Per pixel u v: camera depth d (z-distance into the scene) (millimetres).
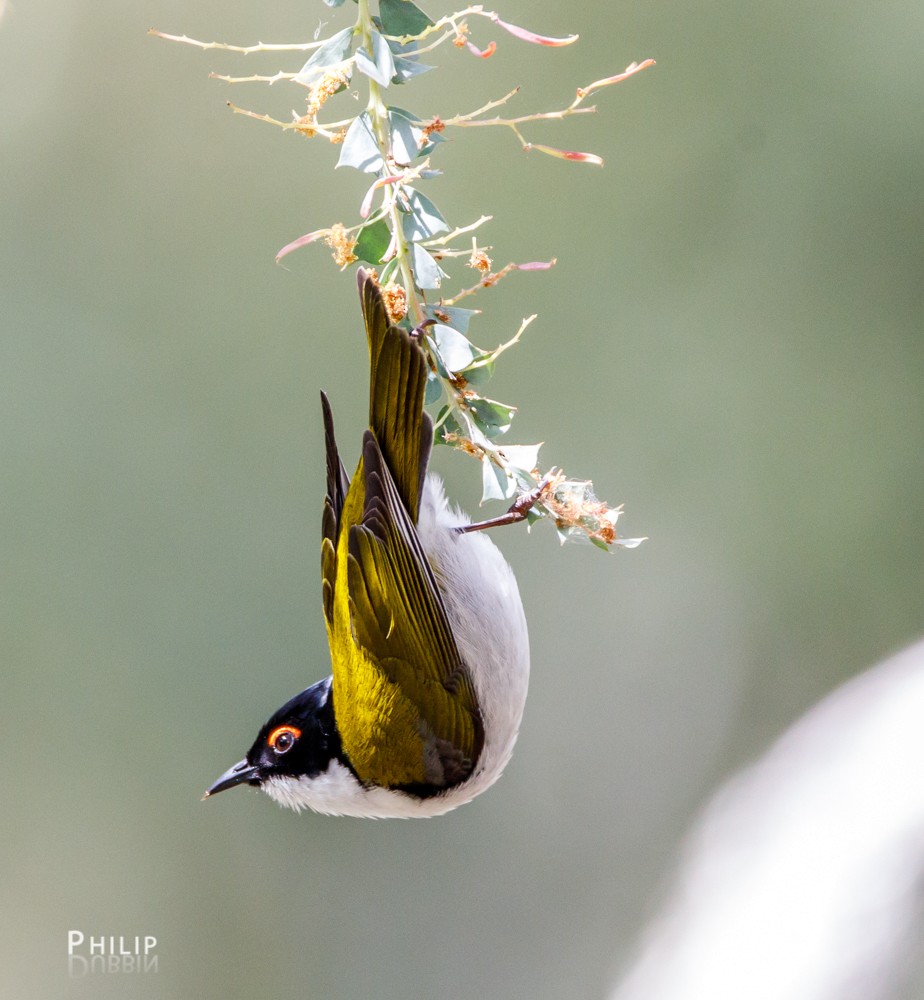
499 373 13008
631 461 13273
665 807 14078
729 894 8758
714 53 12719
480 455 5352
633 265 13031
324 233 5148
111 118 13070
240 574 12891
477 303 12867
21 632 12656
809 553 13359
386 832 13992
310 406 13031
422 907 13844
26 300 12898
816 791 8750
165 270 13109
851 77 12609
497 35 12602
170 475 12922
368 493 5480
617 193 12922
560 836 14211
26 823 12820
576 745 14305
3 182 13023
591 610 14305
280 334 13055
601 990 13578
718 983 8211
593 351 13094
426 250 5227
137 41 12984
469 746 5875
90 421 12852
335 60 5004
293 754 6164
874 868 7711
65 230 13047
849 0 12539
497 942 13797
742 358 13109
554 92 12742
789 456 13250
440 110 12680
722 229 12953
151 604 12852
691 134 12828
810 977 7539
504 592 5938
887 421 13047
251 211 13086
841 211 12789
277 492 12984
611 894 13992
